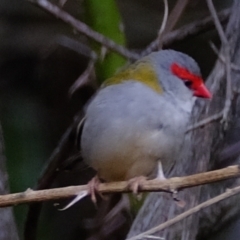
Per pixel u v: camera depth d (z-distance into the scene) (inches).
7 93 553.3
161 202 391.2
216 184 420.2
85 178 517.0
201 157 396.2
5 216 389.1
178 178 297.6
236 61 404.8
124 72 375.2
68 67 556.7
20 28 573.3
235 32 409.7
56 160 419.2
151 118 354.6
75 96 549.0
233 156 412.8
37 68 559.2
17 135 511.5
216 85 401.1
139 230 386.3
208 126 398.9
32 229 450.9
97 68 416.8
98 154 358.3
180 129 362.3
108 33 422.6
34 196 303.7
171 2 567.2
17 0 571.2
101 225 444.8
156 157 357.1
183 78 373.4
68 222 519.8
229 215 424.5
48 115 542.6
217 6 541.3
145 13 573.3
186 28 437.1
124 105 354.9
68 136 413.4
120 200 432.8
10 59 566.3
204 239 426.9
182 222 389.1
